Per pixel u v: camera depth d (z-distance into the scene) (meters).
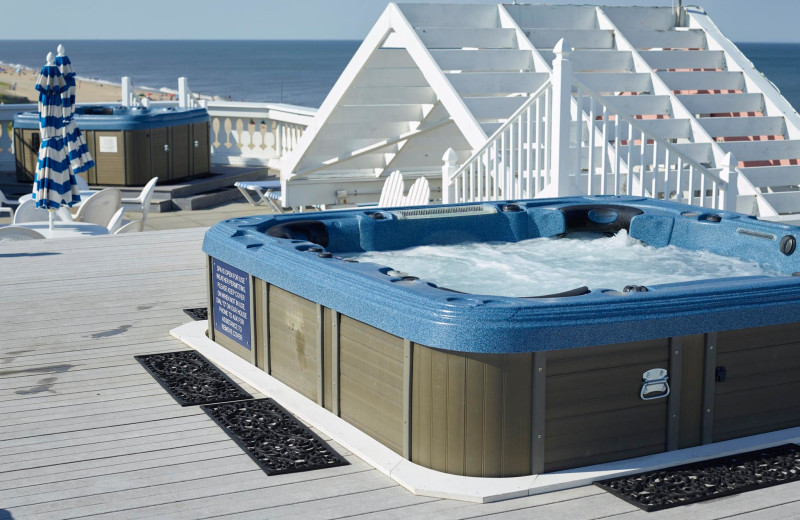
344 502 2.81
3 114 12.55
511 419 2.91
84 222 7.84
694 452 3.17
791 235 4.60
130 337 4.67
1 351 4.42
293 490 2.89
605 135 6.44
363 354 3.29
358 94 8.88
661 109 7.74
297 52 140.88
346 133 9.38
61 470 3.05
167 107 13.66
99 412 3.61
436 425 2.96
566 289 4.59
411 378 3.02
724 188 6.56
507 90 7.41
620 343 3.00
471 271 4.95
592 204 5.68
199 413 3.59
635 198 5.78
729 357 3.24
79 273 6.02
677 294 3.12
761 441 3.29
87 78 89.38
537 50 7.68
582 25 8.45
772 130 7.89
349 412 3.43
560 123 6.10
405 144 9.98
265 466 3.06
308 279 3.56
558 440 2.98
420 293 3.07
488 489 2.84
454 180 7.09
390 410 3.16
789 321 3.32
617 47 8.25
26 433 3.39
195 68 100.19
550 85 6.15
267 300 3.95
